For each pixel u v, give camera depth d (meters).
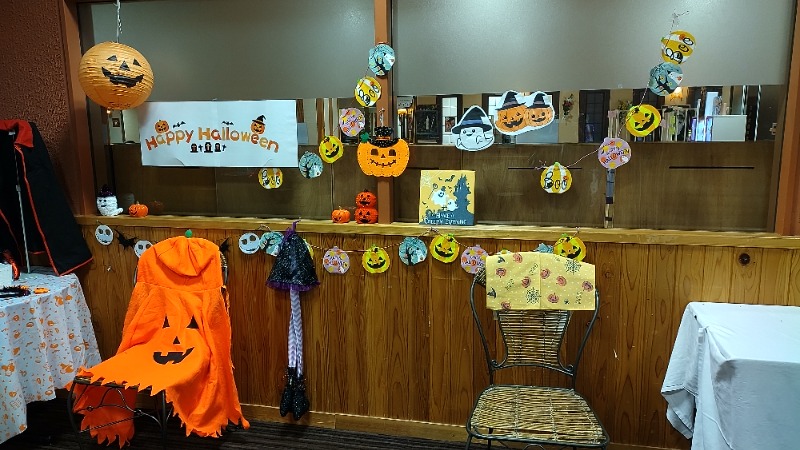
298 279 2.31
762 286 2.04
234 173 2.57
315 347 2.47
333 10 2.35
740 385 1.53
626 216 2.22
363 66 2.34
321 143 2.35
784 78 1.99
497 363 2.24
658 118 2.06
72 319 2.42
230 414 2.32
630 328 2.18
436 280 2.30
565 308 2.00
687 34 1.98
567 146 2.21
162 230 2.54
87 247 2.60
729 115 2.03
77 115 2.55
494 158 2.29
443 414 2.41
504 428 1.77
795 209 2.00
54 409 2.67
